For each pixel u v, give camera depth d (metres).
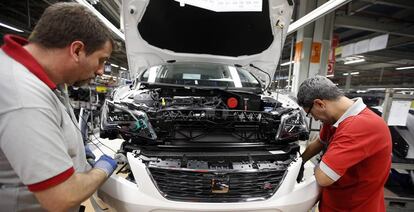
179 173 1.33
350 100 1.30
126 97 1.77
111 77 4.66
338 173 1.16
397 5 4.92
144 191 1.27
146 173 1.29
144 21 2.23
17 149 0.67
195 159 1.42
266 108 1.72
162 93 1.87
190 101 1.72
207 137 1.58
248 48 2.56
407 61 10.20
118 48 1.10
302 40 5.29
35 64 0.74
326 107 1.27
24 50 0.74
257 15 2.24
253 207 1.30
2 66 0.71
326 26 5.36
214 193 1.32
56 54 0.76
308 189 1.41
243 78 2.52
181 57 2.55
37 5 5.04
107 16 6.08
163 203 1.26
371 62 11.09
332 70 6.20
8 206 0.79
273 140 1.58
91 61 0.82
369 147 1.16
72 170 0.77
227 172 1.34
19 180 0.78
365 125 1.16
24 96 0.68
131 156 1.37
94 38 0.79
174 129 1.54
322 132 1.58
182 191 1.31
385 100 2.04
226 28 2.37
